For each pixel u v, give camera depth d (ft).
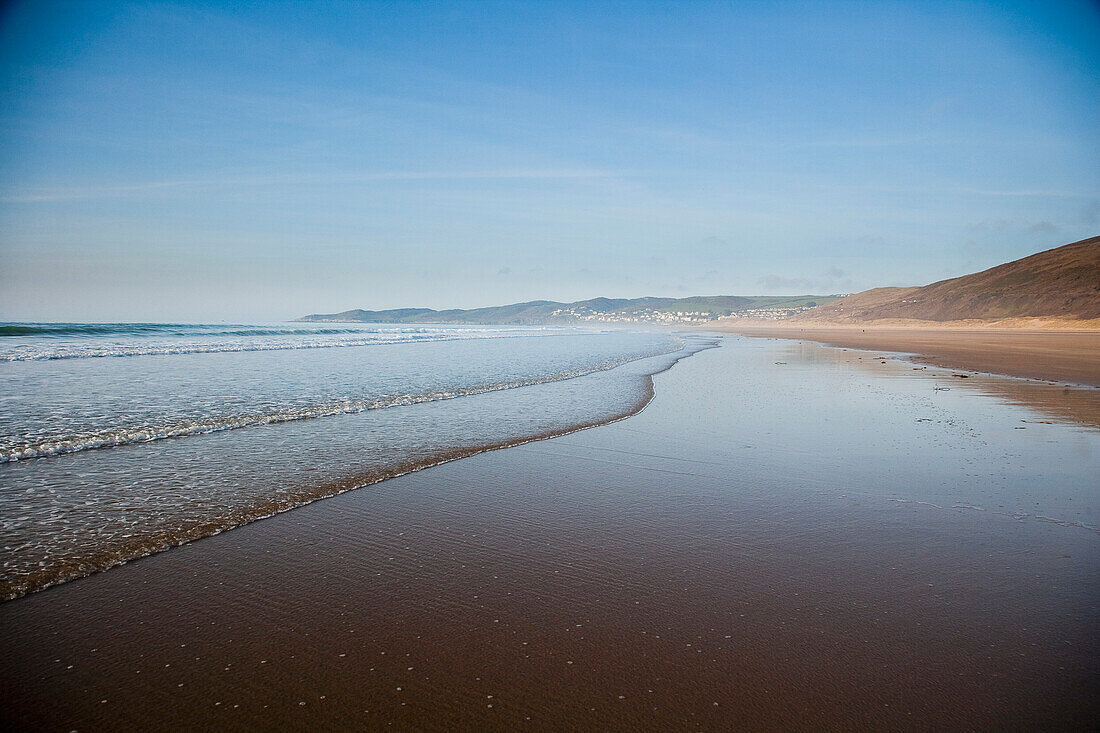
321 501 20.07
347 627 12.09
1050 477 23.03
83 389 43.29
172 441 27.94
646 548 16.31
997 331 233.14
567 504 20.07
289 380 52.16
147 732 8.95
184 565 14.93
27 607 12.66
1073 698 9.80
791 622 12.30
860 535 17.17
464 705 9.66
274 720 9.29
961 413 38.06
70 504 19.03
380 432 31.04
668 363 80.33
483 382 54.34
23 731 8.86
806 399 44.70
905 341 149.38
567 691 10.05
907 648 11.32
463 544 16.57
